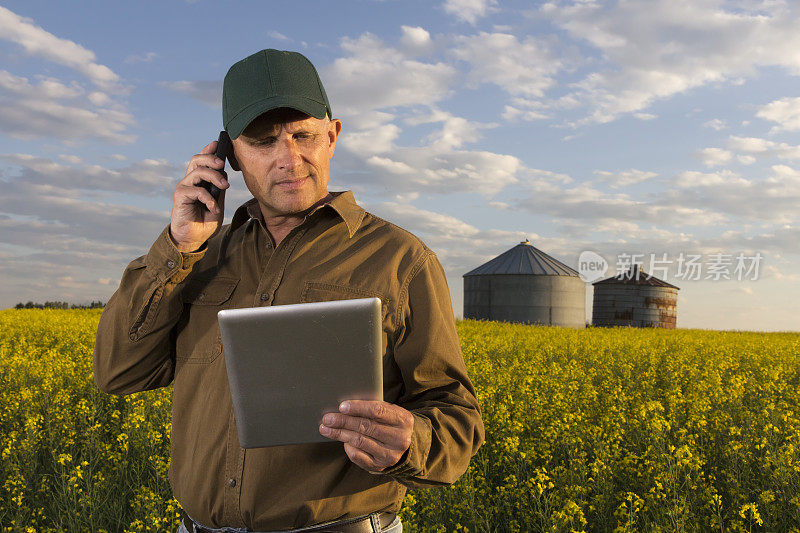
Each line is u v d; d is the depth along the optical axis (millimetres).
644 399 7441
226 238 1789
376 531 1533
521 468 4578
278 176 1528
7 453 4387
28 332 13133
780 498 4043
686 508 3688
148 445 4809
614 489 4363
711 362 10289
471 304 34344
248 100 1465
